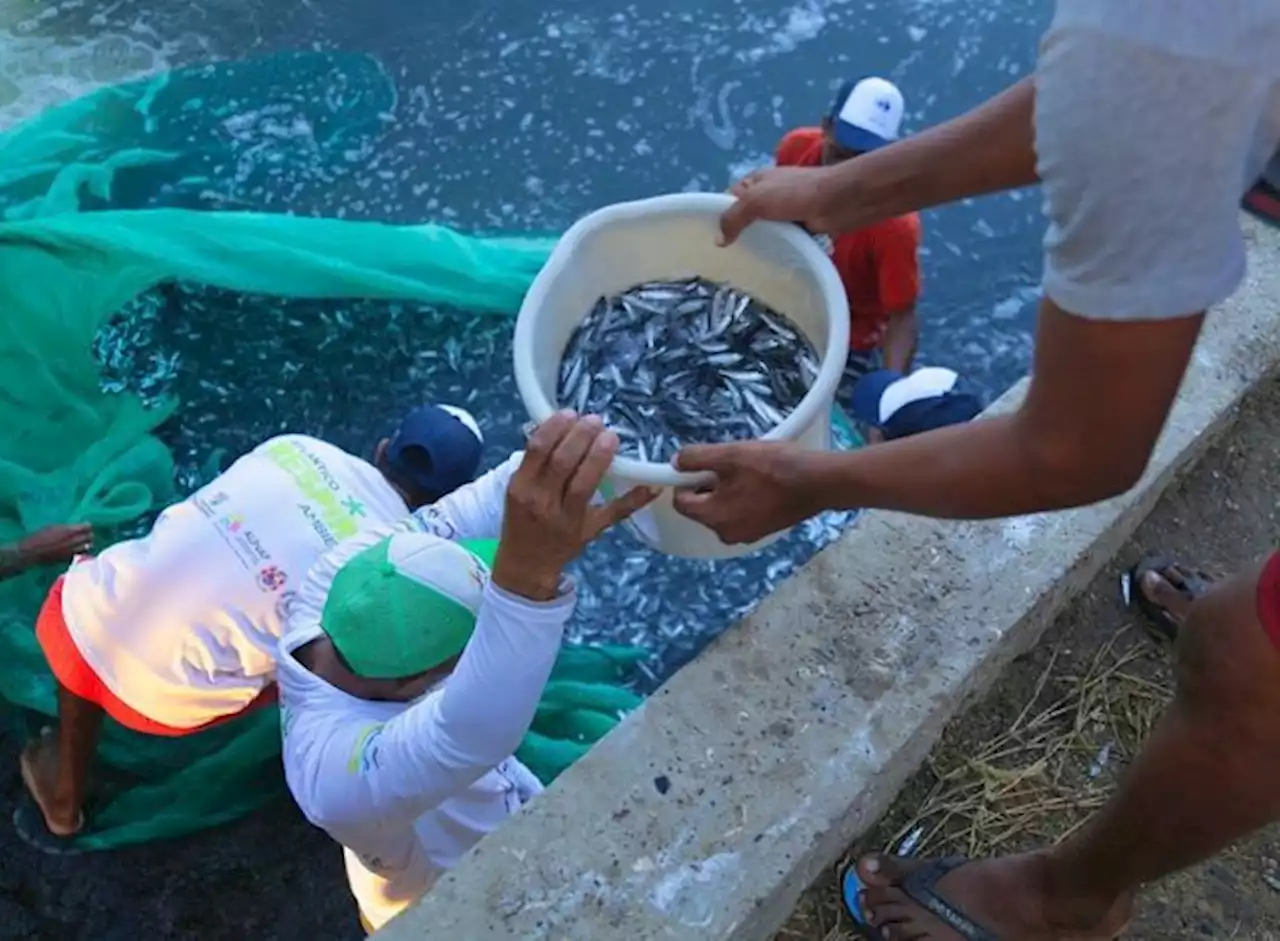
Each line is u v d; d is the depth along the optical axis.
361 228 4.15
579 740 3.33
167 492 3.77
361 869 2.83
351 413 3.97
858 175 2.39
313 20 4.99
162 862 3.21
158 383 3.96
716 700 2.38
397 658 2.35
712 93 4.74
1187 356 1.35
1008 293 4.20
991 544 2.59
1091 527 2.62
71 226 4.05
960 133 2.22
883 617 2.49
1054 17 1.24
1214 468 3.06
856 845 2.46
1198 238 1.24
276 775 3.33
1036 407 1.48
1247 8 1.12
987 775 2.56
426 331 4.13
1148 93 1.16
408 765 2.21
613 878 2.18
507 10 5.02
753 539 2.10
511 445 3.93
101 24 4.96
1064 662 2.74
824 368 2.36
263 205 4.45
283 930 3.13
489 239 4.29
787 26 4.95
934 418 3.26
